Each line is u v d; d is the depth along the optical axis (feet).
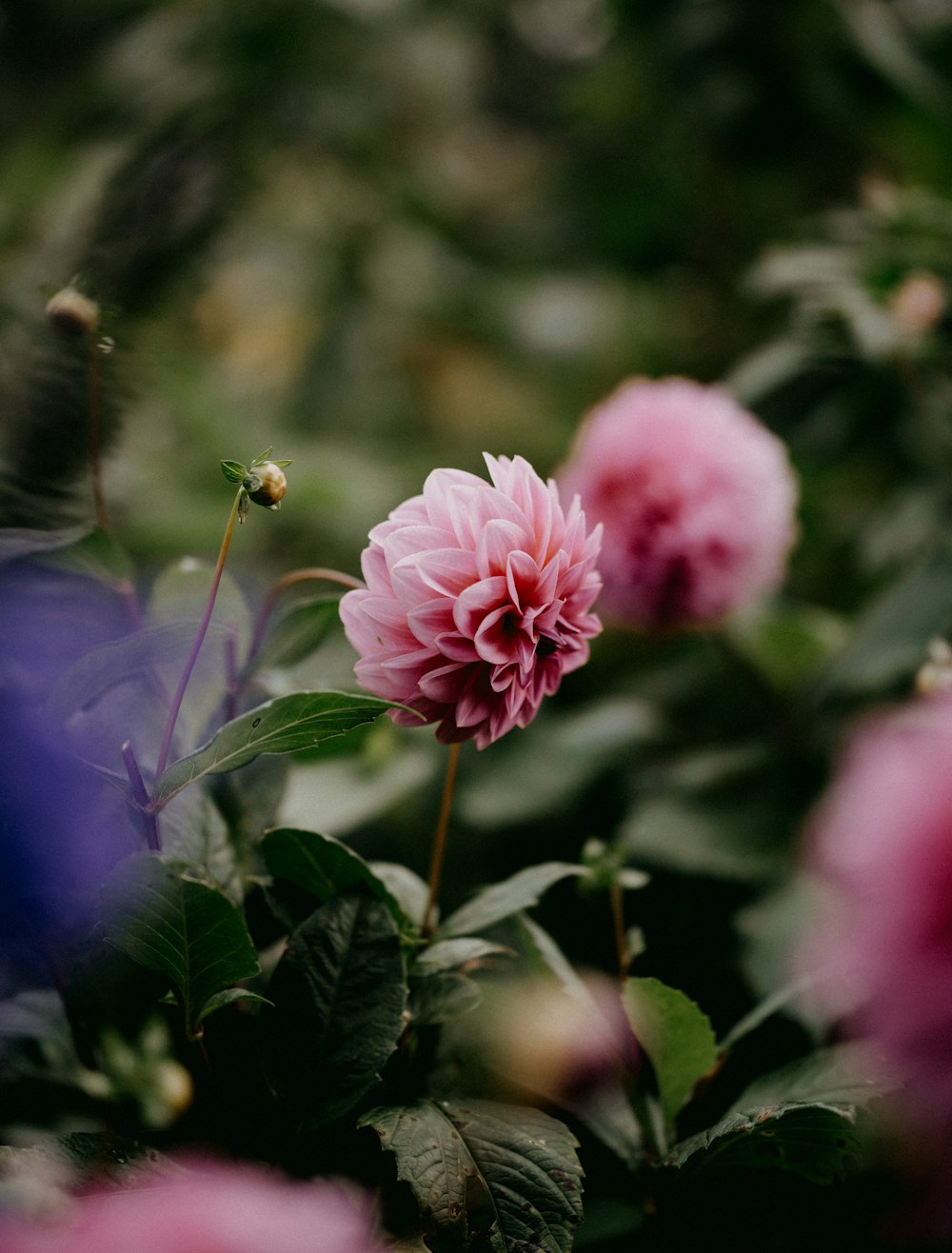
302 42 7.46
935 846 2.26
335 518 6.51
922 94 6.15
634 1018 2.62
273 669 2.89
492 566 2.46
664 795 4.39
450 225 9.77
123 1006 2.67
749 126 6.69
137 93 6.76
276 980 2.51
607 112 8.40
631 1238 2.68
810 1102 2.46
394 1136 2.39
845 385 5.09
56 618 2.93
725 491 3.89
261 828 2.79
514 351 9.00
